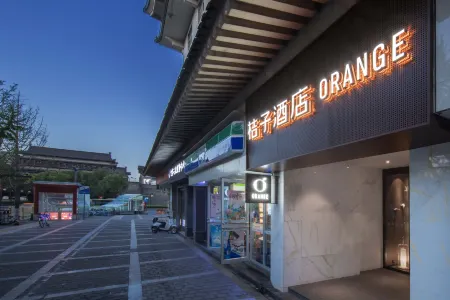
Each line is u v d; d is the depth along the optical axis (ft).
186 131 36.50
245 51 16.16
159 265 31.14
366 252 26.03
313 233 23.08
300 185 22.85
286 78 17.26
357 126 11.91
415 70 9.73
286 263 21.91
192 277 26.43
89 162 240.53
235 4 12.21
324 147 13.76
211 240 38.04
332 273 23.61
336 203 24.32
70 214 100.22
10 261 34.01
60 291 23.04
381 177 27.22
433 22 9.36
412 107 9.75
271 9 12.62
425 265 11.89
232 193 31.12
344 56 12.77
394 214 26.37
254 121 21.36
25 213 105.81
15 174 74.23
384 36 10.93
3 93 42.63
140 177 220.84
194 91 22.26
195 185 44.32
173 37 61.41
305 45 15.10
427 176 12.02
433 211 11.71
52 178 156.56
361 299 19.69
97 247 43.19
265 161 19.58
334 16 12.88
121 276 27.04
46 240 51.16
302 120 15.53
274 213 23.22
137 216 124.26
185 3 49.44
